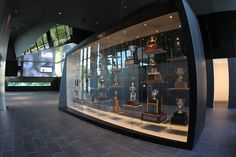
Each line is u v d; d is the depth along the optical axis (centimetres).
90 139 313
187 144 263
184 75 327
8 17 628
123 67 472
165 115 336
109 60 517
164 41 367
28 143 296
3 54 783
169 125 322
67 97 682
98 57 555
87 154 251
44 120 470
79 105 626
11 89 1870
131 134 321
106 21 749
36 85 1986
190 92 259
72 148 273
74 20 743
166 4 267
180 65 337
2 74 733
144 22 329
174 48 348
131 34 394
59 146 282
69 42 1163
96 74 562
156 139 288
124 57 469
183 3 256
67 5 596
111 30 377
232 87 718
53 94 1545
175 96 340
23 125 418
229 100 724
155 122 341
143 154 249
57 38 1233
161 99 356
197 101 258
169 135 300
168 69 364
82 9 630
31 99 1084
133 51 441
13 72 1855
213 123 440
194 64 253
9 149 270
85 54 605
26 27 1254
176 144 270
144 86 406
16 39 1587
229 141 302
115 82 491
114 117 440
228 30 675
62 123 434
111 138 317
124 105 429
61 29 1123
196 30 301
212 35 703
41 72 1992
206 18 675
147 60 409
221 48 712
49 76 2044
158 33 377
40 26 1177
